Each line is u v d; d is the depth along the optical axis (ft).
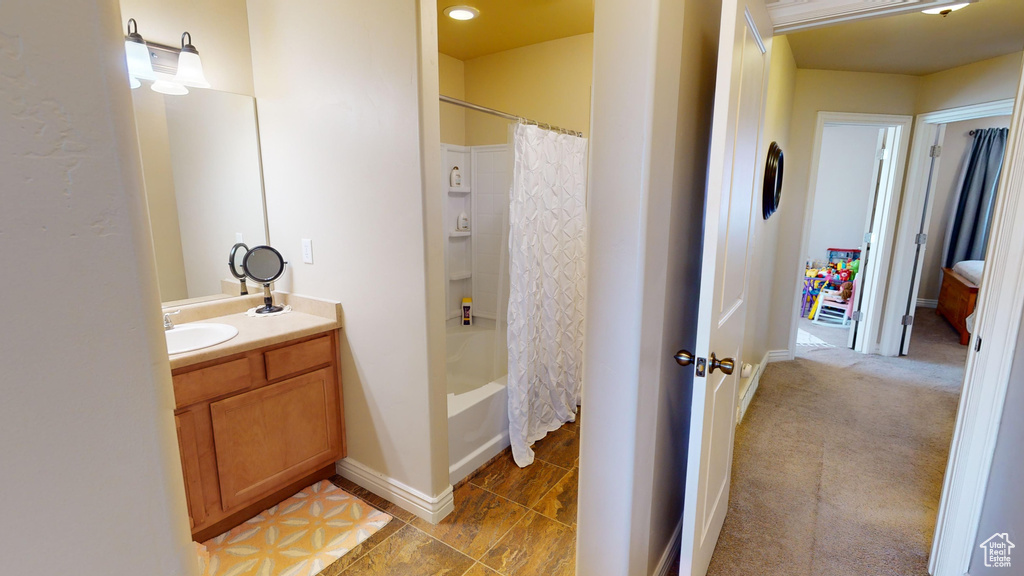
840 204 18.06
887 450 8.39
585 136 9.82
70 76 0.81
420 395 6.13
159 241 6.44
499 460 7.94
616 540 4.26
